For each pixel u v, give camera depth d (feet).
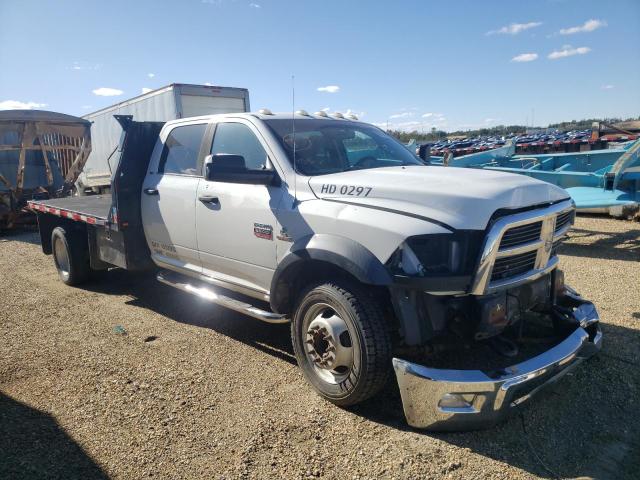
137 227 18.57
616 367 13.21
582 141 75.82
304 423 10.99
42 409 11.71
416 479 9.19
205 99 47.26
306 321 12.17
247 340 15.79
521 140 114.83
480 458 9.75
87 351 15.08
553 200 11.87
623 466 9.50
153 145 18.56
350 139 15.19
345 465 9.61
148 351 15.02
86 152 45.21
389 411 11.49
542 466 9.52
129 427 10.91
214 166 12.24
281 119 14.66
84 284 22.63
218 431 10.73
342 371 11.53
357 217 11.14
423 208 10.62
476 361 12.72
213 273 15.84
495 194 10.57
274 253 13.20
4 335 16.52
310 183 12.72
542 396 11.94
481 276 10.10
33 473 9.37
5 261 28.37
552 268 12.19
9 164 41.45
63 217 21.83
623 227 31.99
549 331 13.53
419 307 10.52
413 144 47.50
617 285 20.17
